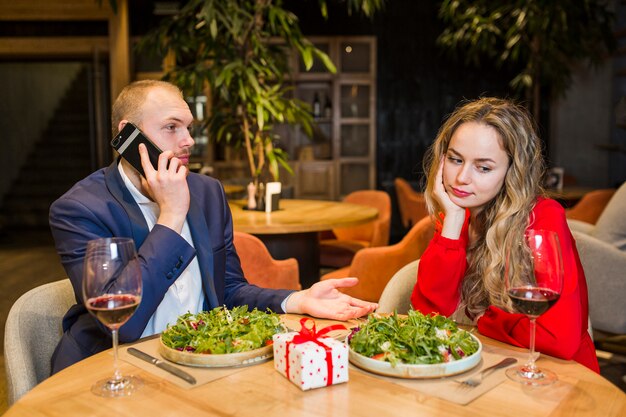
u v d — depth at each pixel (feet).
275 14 12.88
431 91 25.63
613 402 3.60
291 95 24.68
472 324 5.56
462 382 3.84
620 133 24.93
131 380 3.88
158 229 5.01
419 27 25.29
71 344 5.08
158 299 4.89
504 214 5.19
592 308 9.24
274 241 11.68
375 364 3.94
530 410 3.48
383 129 25.70
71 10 22.12
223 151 23.93
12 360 4.65
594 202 15.33
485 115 5.09
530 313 3.98
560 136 26.30
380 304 6.04
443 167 5.52
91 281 3.74
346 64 24.16
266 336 4.33
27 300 5.22
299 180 24.30
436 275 5.47
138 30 23.49
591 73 25.70
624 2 23.98
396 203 25.81
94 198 5.33
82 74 34.40
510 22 21.61
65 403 3.59
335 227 11.11
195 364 4.08
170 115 5.44
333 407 3.50
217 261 5.85
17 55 22.82
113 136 5.71
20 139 33.24
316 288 5.34
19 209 29.19
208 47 13.52
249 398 3.62
